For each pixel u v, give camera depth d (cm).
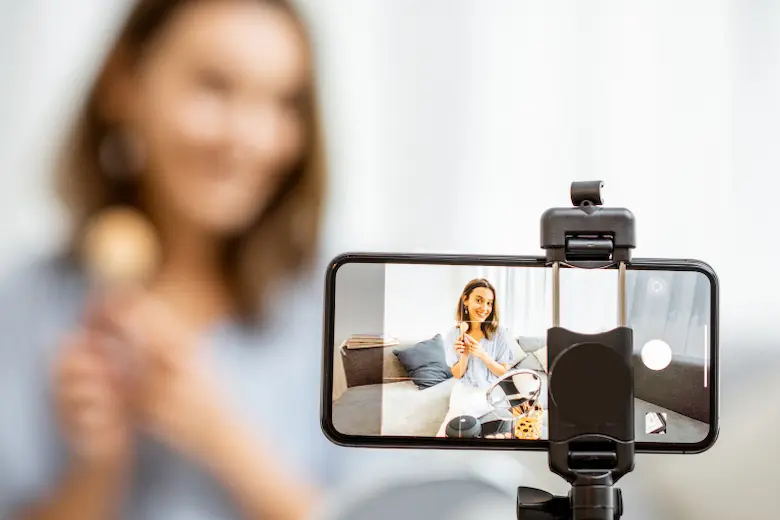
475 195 112
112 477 111
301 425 112
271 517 111
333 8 113
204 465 111
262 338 113
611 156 112
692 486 111
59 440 111
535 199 112
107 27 111
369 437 54
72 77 111
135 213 112
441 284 55
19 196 111
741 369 111
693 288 53
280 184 113
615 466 49
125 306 112
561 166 112
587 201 52
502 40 112
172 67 111
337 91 113
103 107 111
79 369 111
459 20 112
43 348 111
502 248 112
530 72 112
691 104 112
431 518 110
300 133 113
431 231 112
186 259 112
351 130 113
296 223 113
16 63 111
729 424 110
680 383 53
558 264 51
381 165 113
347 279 55
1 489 110
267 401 112
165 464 111
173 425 111
